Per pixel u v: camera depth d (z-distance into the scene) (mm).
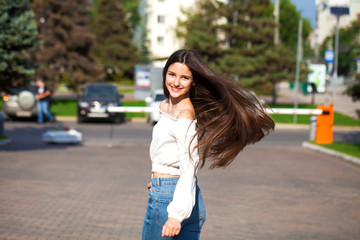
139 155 12398
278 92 49219
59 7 33094
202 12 33906
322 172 10164
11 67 12844
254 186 8516
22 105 21578
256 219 6270
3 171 9305
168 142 2980
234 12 33781
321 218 6426
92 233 5430
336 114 27781
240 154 13125
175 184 3002
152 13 83438
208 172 9984
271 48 32125
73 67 34531
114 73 69188
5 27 12586
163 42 83875
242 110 3098
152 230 3016
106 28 66938
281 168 10656
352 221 6316
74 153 12406
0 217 6008
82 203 6891
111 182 8562
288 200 7457
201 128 3031
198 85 3188
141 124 22578
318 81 43344
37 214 6211
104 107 21656
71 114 25406
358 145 14391
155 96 22750
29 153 12094
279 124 23422
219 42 33562
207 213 6520
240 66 31328
